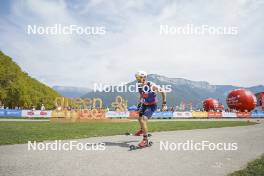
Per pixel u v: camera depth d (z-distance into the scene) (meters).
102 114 33.53
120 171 5.66
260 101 63.47
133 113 41.16
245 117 53.34
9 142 9.16
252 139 11.17
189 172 5.73
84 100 34.03
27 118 36.00
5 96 61.97
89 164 6.19
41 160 6.52
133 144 9.08
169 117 46.75
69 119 30.95
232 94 54.69
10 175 5.25
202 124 23.16
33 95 76.69
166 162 6.55
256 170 5.80
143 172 5.64
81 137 10.94
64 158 6.77
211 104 62.44
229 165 6.43
